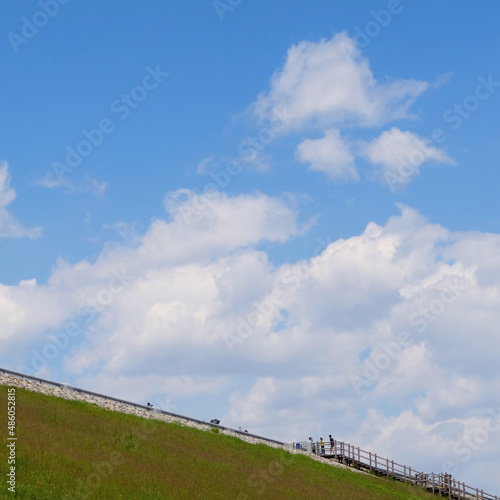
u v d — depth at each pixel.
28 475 29.47
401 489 53.41
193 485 34.88
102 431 40.72
